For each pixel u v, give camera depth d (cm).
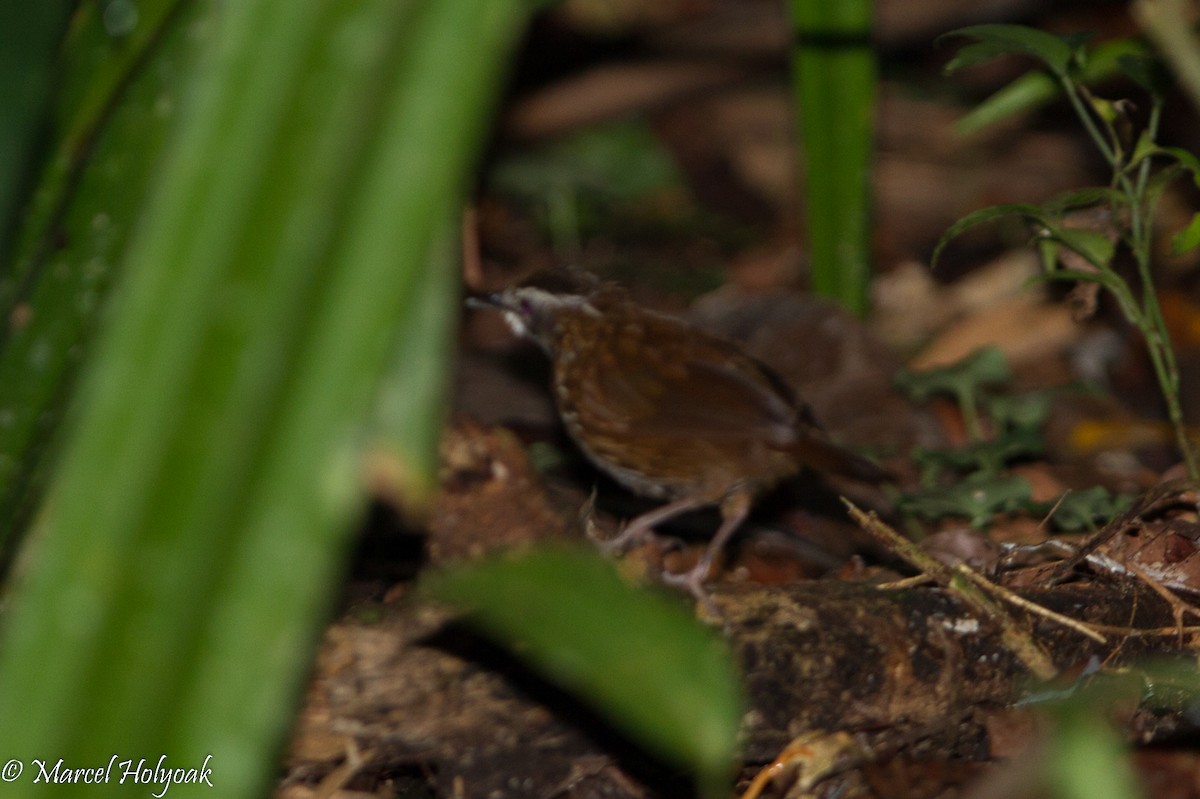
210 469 298
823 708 631
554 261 1823
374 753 631
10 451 514
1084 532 858
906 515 949
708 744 288
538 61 2142
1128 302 763
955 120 2081
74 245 501
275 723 303
